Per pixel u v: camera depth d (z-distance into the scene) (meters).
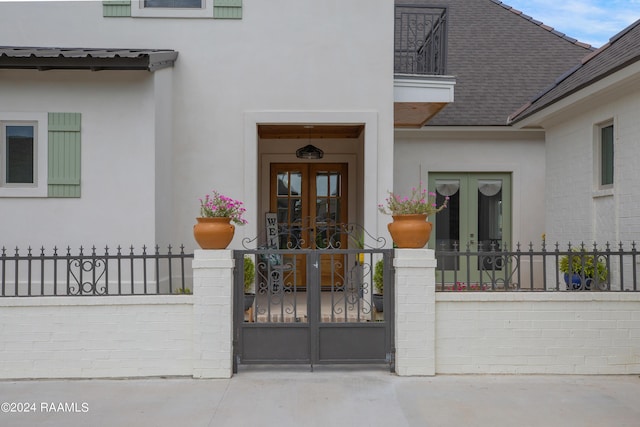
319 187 11.14
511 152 11.55
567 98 8.27
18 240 7.43
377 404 5.34
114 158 7.47
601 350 6.21
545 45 13.23
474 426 4.84
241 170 8.27
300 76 8.29
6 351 6.06
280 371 6.34
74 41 8.24
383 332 6.30
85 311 6.10
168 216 8.04
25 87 7.42
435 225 11.70
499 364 6.21
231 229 6.16
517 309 6.21
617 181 7.69
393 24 8.33
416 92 8.59
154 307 6.13
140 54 7.02
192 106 8.27
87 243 7.46
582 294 6.21
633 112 7.37
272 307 8.45
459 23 13.74
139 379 6.07
